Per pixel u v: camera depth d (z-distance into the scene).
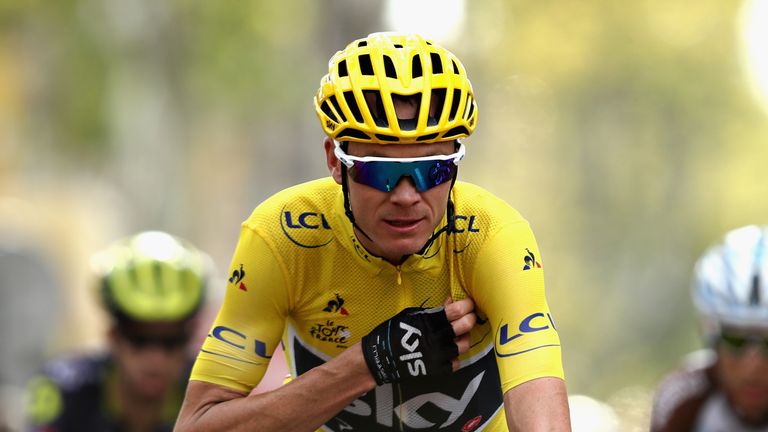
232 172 70.38
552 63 79.25
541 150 79.75
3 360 39.41
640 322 78.75
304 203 7.82
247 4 52.47
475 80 70.69
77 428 13.51
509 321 7.50
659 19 82.62
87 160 54.97
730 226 88.25
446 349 7.58
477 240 7.65
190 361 13.27
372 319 7.85
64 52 52.91
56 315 41.38
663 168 86.75
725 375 12.38
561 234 81.31
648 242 83.88
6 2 51.91
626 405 23.69
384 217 7.23
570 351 74.06
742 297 12.03
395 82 7.12
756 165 89.44
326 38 40.38
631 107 84.88
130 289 12.91
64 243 56.41
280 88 52.75
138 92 53.12
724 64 86.31
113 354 13.27
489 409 8.30
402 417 8.24
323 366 7.70
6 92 54.72
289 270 7.79
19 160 57.03
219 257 73.06
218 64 52.53
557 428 7.16
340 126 7.21
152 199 55.59
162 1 52.19
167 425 13.37
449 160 7.21
